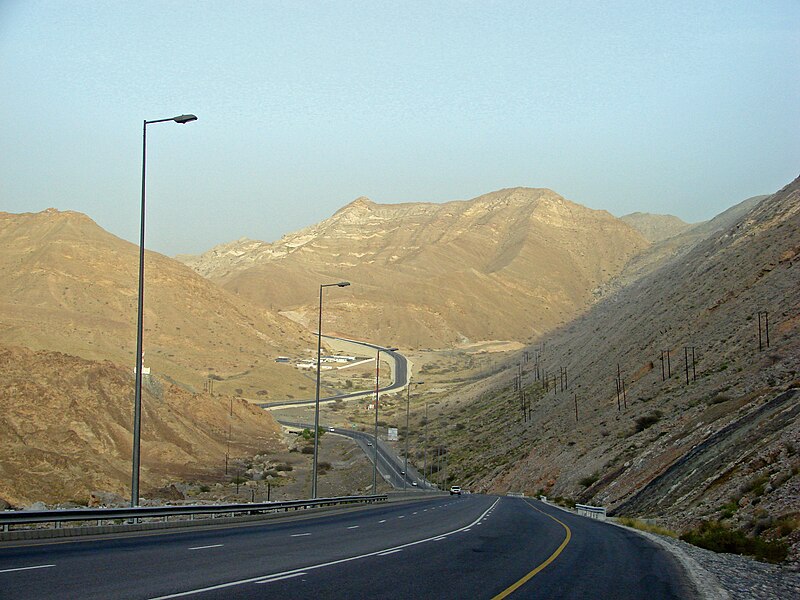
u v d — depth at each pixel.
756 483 38.94
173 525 29.12
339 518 40.03
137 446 28.31
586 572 18.95
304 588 14.00
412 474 121.56
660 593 16.11
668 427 73.44
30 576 14.16
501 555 21.92
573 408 113.88
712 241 141.88
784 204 119.25
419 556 20.62
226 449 117.12
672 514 46.59
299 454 127.56
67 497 65.69
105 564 16.27
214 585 13.84
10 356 93.50
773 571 22.98
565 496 76.44
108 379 101.12
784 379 62.47
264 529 30.03
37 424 82.94
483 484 108.75
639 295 163.50
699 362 90.12
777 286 92.12
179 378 173.00
